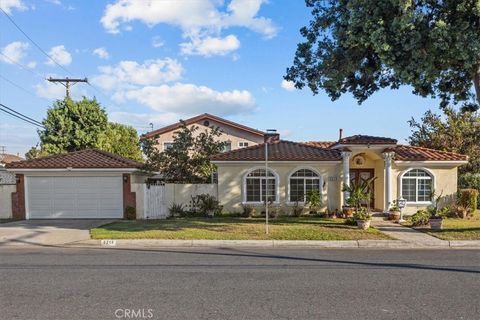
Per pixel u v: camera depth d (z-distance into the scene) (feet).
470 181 83.25
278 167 68.54
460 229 48.88
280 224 54.13
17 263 30.91
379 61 46.39
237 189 68.59
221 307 19.69
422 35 39.14
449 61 41.29
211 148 74.33
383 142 64.90
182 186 69.72
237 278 25.72
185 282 24.63
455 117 95.81
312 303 20.33
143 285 23.88
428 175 68.69
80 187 66.95
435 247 40.19
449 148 92.32
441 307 19.67
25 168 65.82
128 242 41.55
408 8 38.14
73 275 26.55
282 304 20.16
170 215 68.69
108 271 27.86
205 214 67.77
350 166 73.72
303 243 40.91
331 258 33.27
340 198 68.49
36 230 50.57
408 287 23.47
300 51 50.78
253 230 47.96
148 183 73.31
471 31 38.14
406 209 68.28
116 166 65.62
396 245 40.93
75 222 59.88
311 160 67.77
